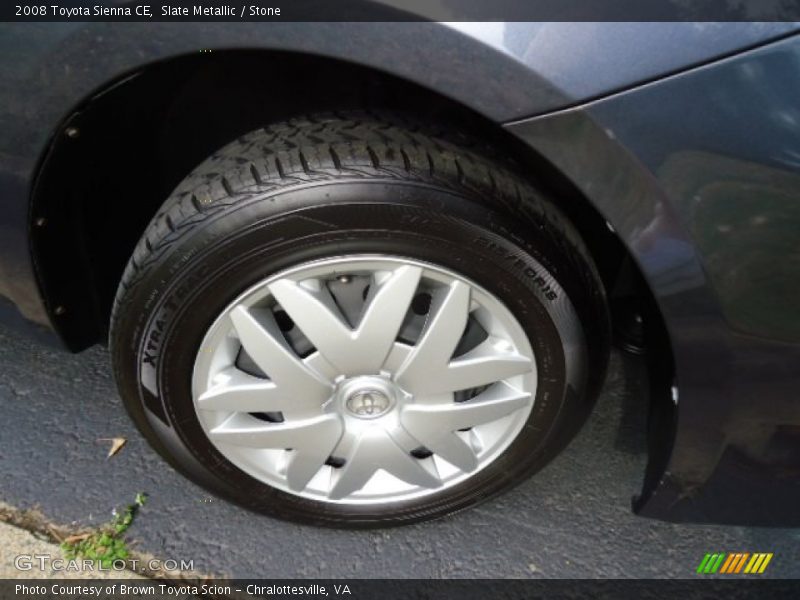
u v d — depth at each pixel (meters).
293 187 1.44
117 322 1.60
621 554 2.00
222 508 2.04
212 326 1.59
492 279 1.55
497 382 1.75
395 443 1.79
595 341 1.68
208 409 1.70
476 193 1.47
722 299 1.43
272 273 1.52
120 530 1.97
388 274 1.55
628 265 1.92
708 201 1.35
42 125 1.46
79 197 1.67
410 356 1.64
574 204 1.77
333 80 1.72
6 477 2.07
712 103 1.28
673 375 1.64
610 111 1.29
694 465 1.71
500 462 1.84
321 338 1.59
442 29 1.26
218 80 1.71
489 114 1.33
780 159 1.30
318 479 1.88
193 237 1.48
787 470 1.67
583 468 2.17
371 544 1.99
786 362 1.50
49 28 1.36
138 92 1.58
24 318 1.81
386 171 1.45
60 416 2.22
